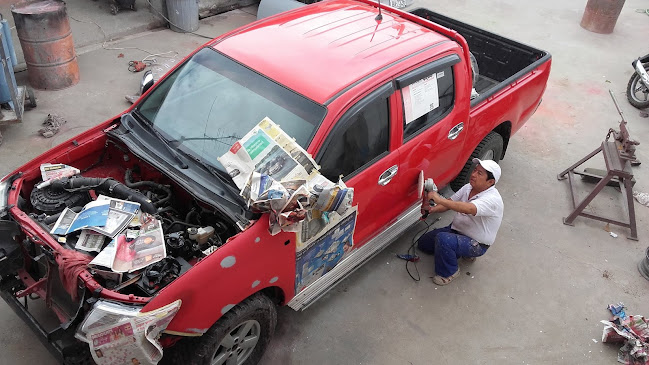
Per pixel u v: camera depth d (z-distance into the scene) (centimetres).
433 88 427
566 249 538
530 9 1121
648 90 777
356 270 482
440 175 491
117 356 273
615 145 573
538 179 636
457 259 496
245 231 308
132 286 299
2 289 332
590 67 907
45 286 326
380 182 401
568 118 760
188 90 394
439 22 686
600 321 463
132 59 765
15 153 564
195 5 850
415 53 417
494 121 531
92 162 397
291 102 359
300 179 325
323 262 387
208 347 322
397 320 442
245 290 324
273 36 415
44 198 342
